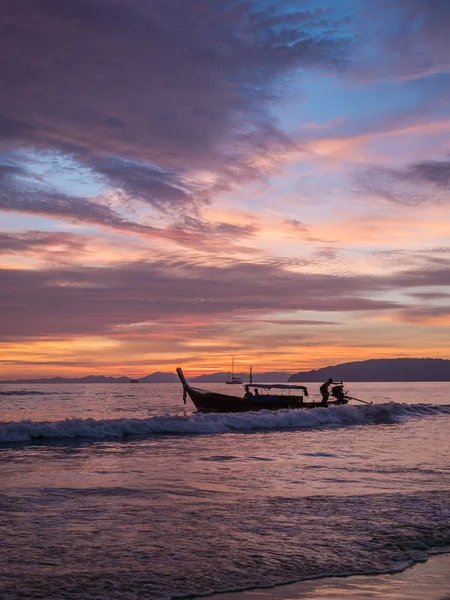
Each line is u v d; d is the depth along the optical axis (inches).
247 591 245.0
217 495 446.0
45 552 292.0
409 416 1493.6
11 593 234.2
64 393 4945.9
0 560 278.1
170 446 794.8
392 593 247.0
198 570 268.8
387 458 682.8
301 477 535.2
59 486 474.0
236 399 1680.6
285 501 425.7
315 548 307.4
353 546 312.0
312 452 738.2
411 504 417.1
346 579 262.7
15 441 841.5
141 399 3294.8
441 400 3176.7
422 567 281.1
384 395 4037.9
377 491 467.5
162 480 511.2
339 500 430.3
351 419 1332.4
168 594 238.1
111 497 432.1
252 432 1045.8
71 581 250.1
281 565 279.3
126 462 628.1
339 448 789.9
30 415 1723.7
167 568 270.7
